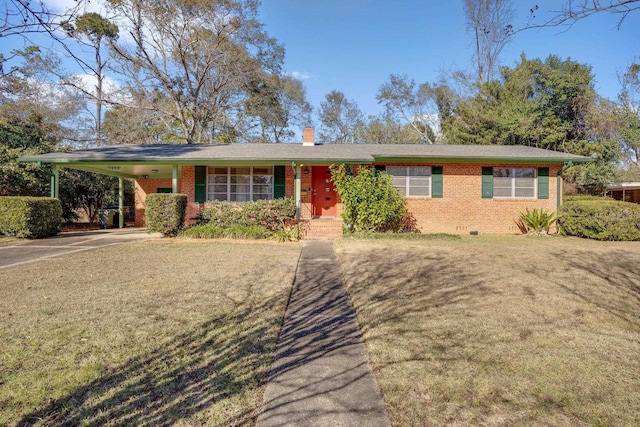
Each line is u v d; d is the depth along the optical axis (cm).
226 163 1243
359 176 1205
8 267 667
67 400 240
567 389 256
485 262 732
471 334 358
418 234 1188
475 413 228
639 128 1919
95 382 263
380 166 1312
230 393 253
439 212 1320
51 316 398
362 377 276
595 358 306
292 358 310
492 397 246
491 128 2198
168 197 1134
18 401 238
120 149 1398
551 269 666
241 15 2205
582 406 236
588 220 1148
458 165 1323
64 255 805
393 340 345
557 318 405
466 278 595
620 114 1906
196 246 963
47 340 334
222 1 2100
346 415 227
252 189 1349
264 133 3169
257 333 361
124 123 2328
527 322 392
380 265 704
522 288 533
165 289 517
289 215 1209
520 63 2312
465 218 1322
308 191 1356
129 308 429
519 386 260
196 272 632
